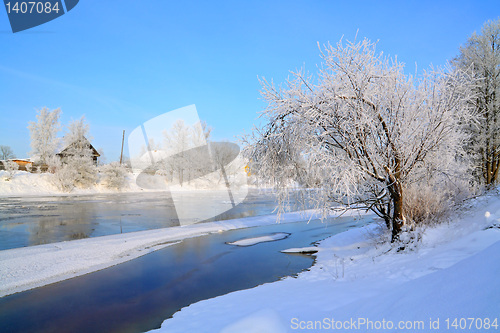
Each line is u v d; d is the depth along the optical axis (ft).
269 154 27.84
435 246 21.62
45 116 153.17
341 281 19.27
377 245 28.07
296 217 63.46
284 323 8.79
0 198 103.81
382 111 24.00
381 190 27.20
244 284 23.66
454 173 27.30
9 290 22.52
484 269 6.16
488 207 26.86
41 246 35.27
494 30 48.73
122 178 143.13
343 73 22.84
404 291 7.87
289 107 24.61
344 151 24.06
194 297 21.06
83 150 140.15
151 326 16.63
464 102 24.03
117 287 23.30
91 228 48.60
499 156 47.50
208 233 47.14
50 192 124.77
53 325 17.06
